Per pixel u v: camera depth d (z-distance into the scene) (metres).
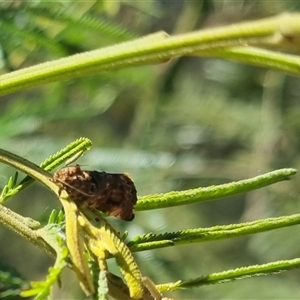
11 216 0.09
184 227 0.38
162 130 0.37
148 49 0.07
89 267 0.08
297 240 0.39
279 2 0.35
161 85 0.33
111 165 0.26
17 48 0.20
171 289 0.09
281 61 0.07
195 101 0.40
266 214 0.39
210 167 0.37
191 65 0.41
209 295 0.38
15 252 0.39
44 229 0.09
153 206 0.09
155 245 0.09
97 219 0.08
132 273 0.08
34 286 0.07
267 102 0.38
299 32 0.06
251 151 0.40
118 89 0.28
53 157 0.10
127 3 0.28
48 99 0.25
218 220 0.41
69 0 0.20
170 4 0.35
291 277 0.40
